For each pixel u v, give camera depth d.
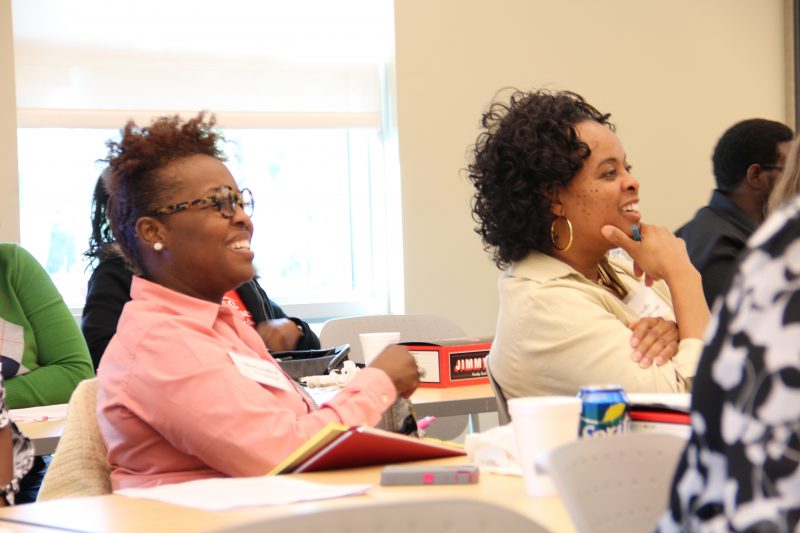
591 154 2.02
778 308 0.60
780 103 5.12
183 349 1.61
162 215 1.78
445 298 4.51
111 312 3.13
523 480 1.31
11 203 3.97
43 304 2.95
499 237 2.09
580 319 1.94
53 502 1.36
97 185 3.15
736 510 0.58
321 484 1.37
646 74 4.88
